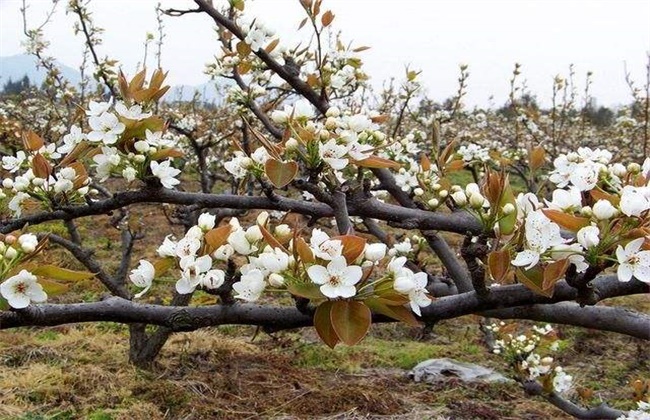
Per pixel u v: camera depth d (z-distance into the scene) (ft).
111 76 15.15
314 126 5.90
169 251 4.85
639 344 22.47
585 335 23.29
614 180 6.19
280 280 4.30
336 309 4.19
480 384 18.39
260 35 10.61
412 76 14.85
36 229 31.81
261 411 15.80
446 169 10.16
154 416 14.87
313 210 7.84
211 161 30.32
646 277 4.21
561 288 4.88
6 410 14.24
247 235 4.73
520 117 24.40
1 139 23.98
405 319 4.40
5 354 17.98
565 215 4.45
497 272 4.34
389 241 11.43
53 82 20.70
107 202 7.18
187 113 30.73
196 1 10.49
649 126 29.81
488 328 17.19
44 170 7.34
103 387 15.92
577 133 37.73
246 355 19.43
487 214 4.85
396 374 19.30
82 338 19.39
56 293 4.81
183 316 4.95
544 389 13.04
